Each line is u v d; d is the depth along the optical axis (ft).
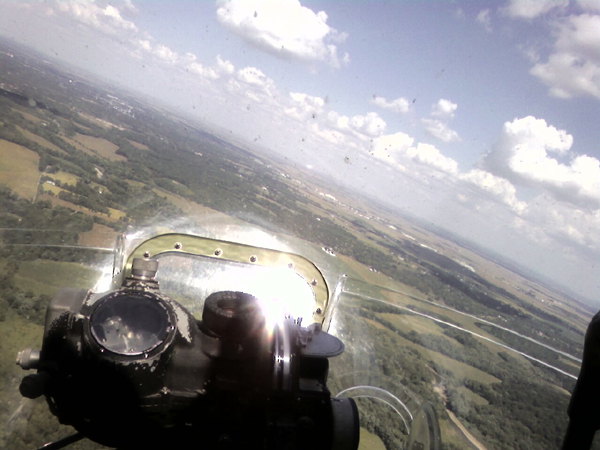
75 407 1.51
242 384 1.59
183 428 1.59
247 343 1.63
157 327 1.54
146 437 1.57
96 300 1.62
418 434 1.74
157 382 1.50
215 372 1.58
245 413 1.59
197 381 1.57
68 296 1.61
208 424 1.57
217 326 1.61
